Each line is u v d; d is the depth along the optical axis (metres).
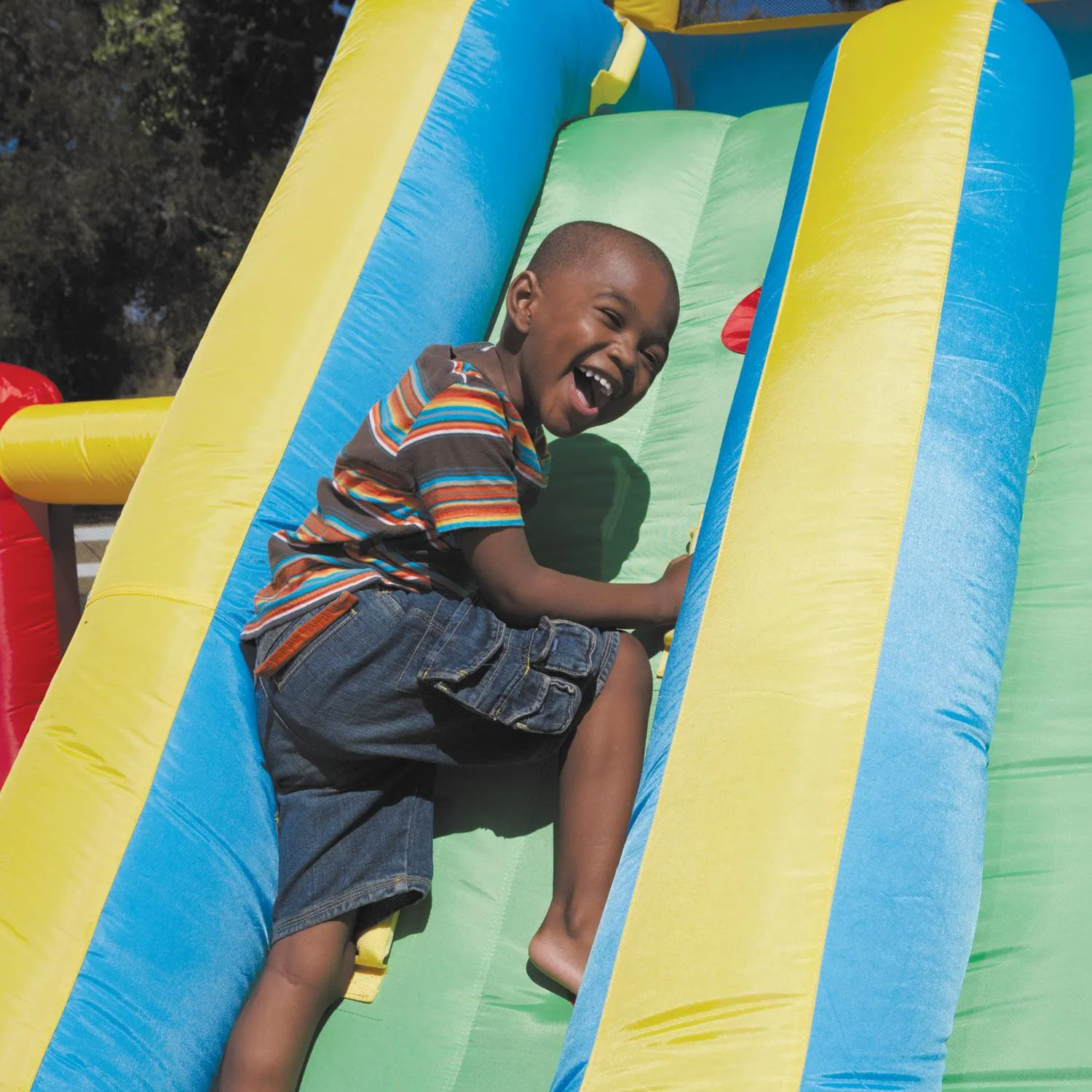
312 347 2.06
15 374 3.76
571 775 1.66
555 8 2.72
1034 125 1.99
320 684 1.63
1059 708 1.56
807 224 1.92
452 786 1.83
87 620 1.88
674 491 2.12
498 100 2.47
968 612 1.49
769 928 1.21
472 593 1.75
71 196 12.31
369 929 1.67
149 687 1.74
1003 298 1.76
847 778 1.31
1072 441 1.82
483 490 1.65
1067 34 3.36
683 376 2.30
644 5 3.73
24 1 12.16
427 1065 1.58
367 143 2.31
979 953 1.39
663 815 1.36
